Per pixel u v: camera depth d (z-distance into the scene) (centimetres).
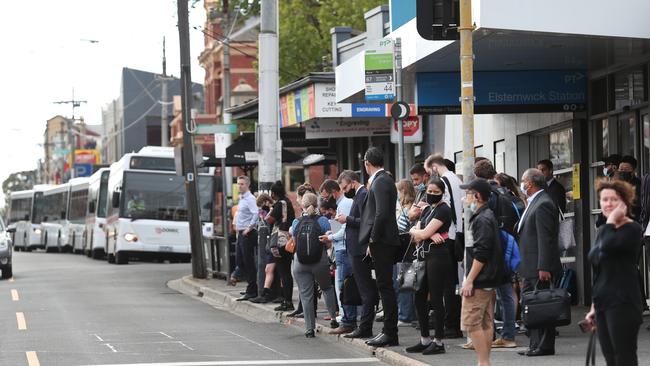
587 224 1856
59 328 1762
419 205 1409
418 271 1332
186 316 1973
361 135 2697
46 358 1403
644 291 1642
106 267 3688
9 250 3131
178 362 1357
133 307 2159
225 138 2566
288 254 1864
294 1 4219
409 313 1642
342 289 1527
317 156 3522
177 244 3869
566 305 1166
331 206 1633
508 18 1396
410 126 1856
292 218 1852
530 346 1306
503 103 1828
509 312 1367
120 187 3888
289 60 4162
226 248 2552
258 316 1966
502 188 1458
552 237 1306
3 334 1683
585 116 1858
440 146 2541
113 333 1688
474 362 1259
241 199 2148
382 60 1689
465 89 1310
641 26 1444
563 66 1803
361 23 4100
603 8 1433
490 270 1144
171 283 2881
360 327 1517
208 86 6612
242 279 2619
